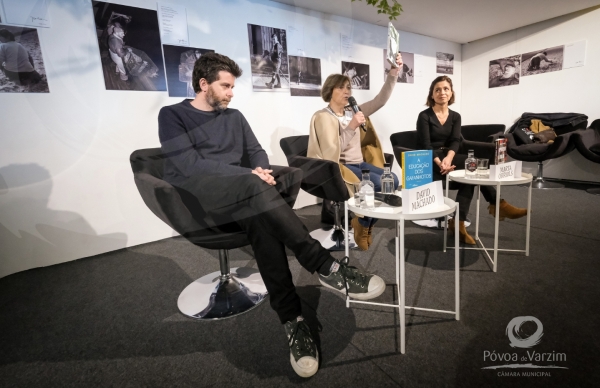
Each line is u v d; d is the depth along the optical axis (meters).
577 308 1.18
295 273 1.56
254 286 1.41
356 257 1.74
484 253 1.73
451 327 1.12
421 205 1.09
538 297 1.27
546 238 1.88
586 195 2.82
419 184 1.09
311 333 1.06
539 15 3.01
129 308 1.26
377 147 1.58
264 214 0.80
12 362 0.99
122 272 1.39
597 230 1.96
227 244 0.95
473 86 3.78
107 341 1.08
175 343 1.08
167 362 0.99
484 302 1.26
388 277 1.51
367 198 1.15
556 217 2.26
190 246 1.73
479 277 1.46
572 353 0.96
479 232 2.06
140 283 1.41
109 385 0.90
